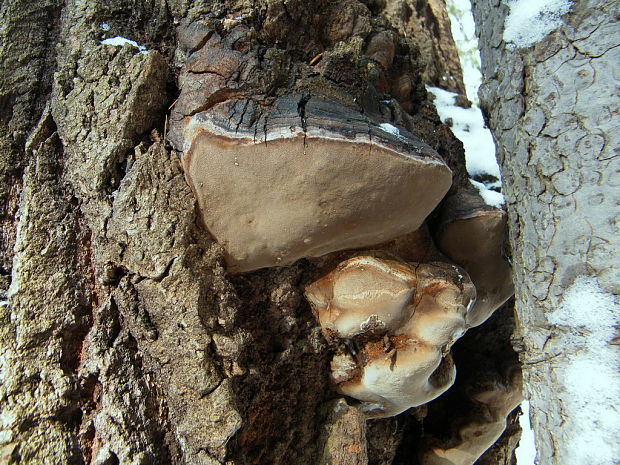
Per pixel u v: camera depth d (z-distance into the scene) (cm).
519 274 41
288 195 34
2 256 39
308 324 42
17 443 33
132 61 38
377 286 37
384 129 36
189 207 36
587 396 35
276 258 38
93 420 36
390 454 52
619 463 33
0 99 40
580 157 37
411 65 49
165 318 35
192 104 36
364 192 35
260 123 34
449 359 45
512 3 43
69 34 41
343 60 39
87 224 39
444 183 37
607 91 37
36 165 39
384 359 39
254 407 39
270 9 38
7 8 41
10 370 35
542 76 40
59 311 36
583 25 38
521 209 41
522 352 42
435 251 43
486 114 49
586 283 36
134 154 37
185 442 35
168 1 40
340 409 42
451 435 54
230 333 36
